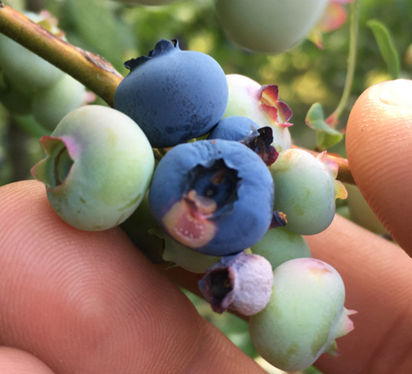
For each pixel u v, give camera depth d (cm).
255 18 7
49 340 6
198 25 18
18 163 12
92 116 5
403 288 10
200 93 5
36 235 6
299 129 29
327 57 24
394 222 7
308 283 5
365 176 7
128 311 7
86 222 5
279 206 5
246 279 5
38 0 10
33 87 9
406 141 7
